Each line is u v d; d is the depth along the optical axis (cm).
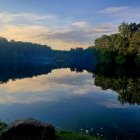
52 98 4403
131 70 10794
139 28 13625
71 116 3050
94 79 8200
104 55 14188
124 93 4844
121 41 13350
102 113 3200
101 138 2112
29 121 1631
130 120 2859
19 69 16450
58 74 11331
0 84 6956
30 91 5366
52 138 1631
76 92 5169
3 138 1586
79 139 1781
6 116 3088
